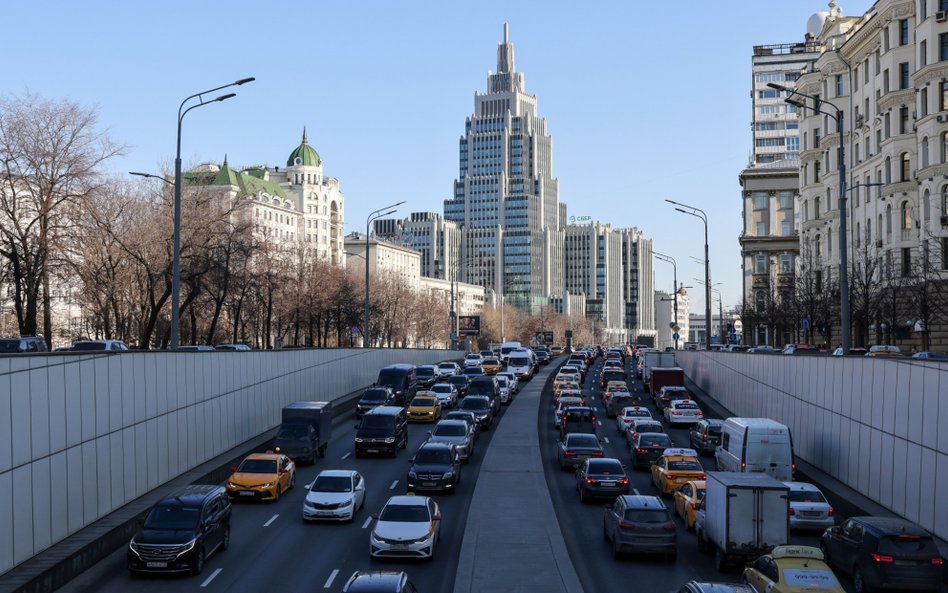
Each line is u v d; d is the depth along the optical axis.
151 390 35.22
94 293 65.81
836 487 34.97
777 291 114.06
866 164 83.00
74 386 28.72
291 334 138.12
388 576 19.11
